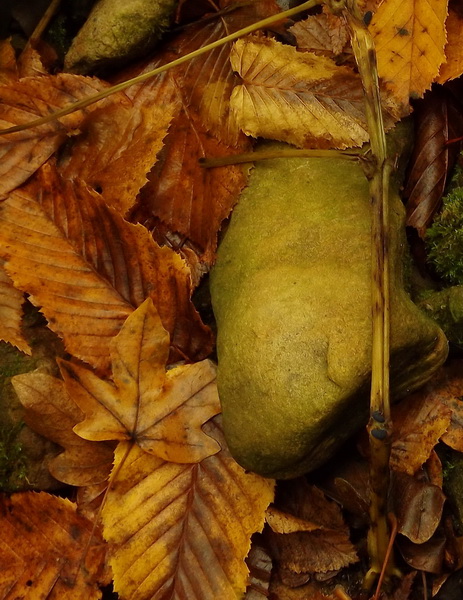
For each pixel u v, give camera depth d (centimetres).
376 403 46
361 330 47
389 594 50
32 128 51
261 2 53
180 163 52
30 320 52
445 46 52
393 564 50
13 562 50
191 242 52
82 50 52
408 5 50
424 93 52
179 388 50
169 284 51
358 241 48
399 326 47
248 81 51
